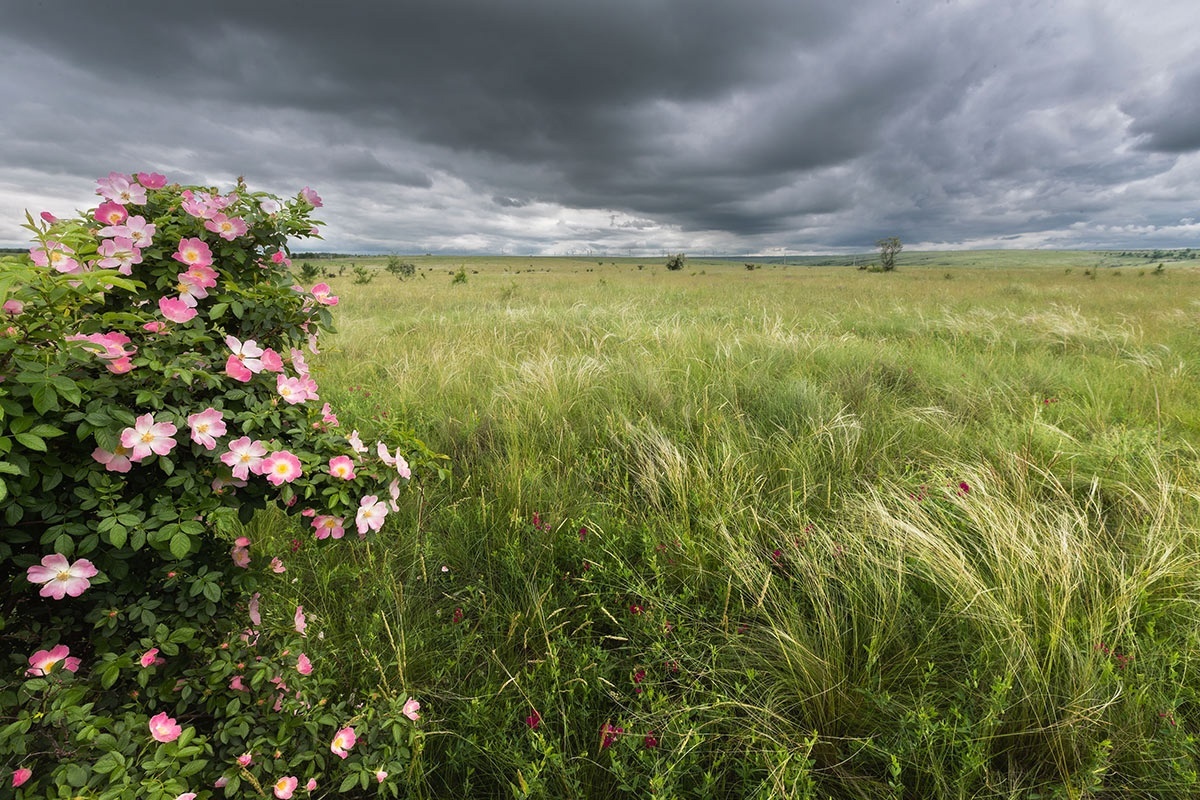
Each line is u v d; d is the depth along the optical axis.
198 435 1.20
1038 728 1.60
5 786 1.01
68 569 1.10
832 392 4.71
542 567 2.43
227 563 1.53
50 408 0.99
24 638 1.24
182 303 1.37
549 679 1.85
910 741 1.56
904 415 4.11
